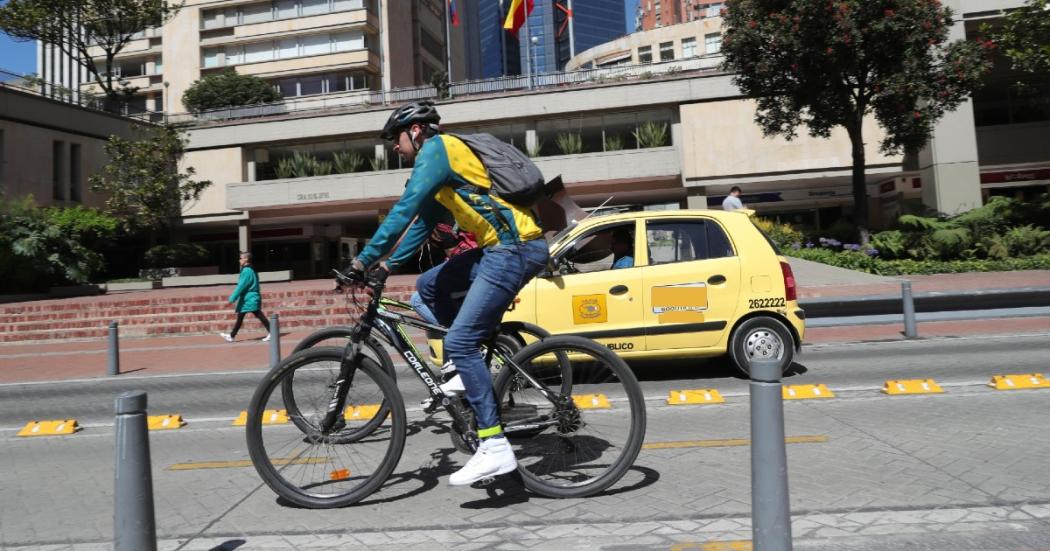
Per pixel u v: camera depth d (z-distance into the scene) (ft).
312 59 159.43
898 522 11.06
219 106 143.43
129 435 8.66
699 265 24.30
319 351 13.03
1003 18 70.95
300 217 117.50
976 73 56.90
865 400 20.76
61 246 86.07
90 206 107.45
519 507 12.49
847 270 55.21
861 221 63.77
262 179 119.14
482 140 11.91
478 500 13.00
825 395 21.59
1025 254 61.67
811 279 54.75
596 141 105.81
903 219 64.90
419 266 18.33
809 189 105.91
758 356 24.04
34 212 86.43
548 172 101.35
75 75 241.96
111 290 92.99
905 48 57.21
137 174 101.14
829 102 61.31
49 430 21.91
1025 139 95.71
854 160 63.62
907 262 60.70
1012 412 18.45
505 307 12.00
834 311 40.24
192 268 120.67
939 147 83.30
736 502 12.29
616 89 103.09
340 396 13.08
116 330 36.35
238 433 20.57
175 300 63.26
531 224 12.07
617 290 24.00
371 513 12.47
